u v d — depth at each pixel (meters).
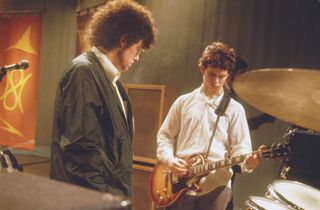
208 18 3.92
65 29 5.16
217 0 3.87
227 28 3.81
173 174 2.21
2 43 5.57
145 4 4.30
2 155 1.57
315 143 1.73
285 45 3.51
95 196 0.32
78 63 1.28
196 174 2.09
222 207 2.05
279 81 0.81
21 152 5.46
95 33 1.40
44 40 5.31
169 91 3.29
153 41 1.46
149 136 3.24
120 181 1.29
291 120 1.00
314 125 0.97
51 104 5.27
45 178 0.39
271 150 1.78
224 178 2.06
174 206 2.24
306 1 3.41
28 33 5.40
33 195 0.32
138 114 3.31
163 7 4.20
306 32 3.41
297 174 1.76
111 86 1.32
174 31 4.13
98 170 1.21
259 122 2.99
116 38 1.37
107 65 1.36
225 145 2.11
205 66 2.15
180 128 2.23
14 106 5.50
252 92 0.90
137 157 3.21
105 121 1.28
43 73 5.33
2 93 5.57
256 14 3.65
